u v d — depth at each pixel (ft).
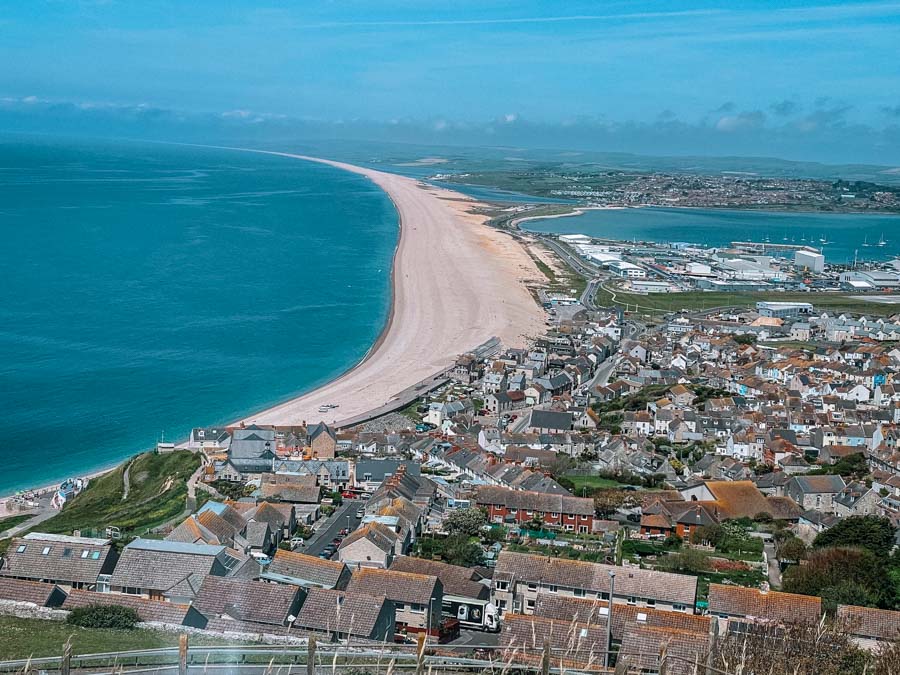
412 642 295.69
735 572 386.32
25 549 314.55
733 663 200.95
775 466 587.27
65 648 172.24
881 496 500.33
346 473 516.32
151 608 276.00
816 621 274.98
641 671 232.12
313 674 169.78
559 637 260.21
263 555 376.89
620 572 329.93
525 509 454.81
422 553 398.21
